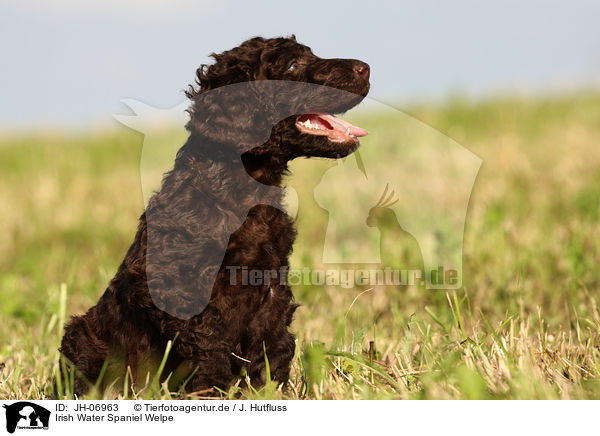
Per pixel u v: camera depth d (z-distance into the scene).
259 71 6.59
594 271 8.97
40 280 11.57
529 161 17.05
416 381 6.20
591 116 23.58
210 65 6.78
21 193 19.09
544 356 6.28
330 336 8.05
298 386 6.39
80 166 22.91
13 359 7.73
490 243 10.22
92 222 15.47
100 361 6.69
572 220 11.28
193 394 6.00
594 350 6.22
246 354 6.56
